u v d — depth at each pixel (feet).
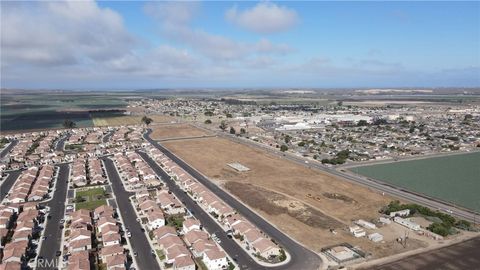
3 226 376.48
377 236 345.10
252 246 329.72
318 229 369.50
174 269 294.87
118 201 455.63
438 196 464.65
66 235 361.30
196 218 402.11
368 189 492.54
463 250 320.50
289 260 309.22
